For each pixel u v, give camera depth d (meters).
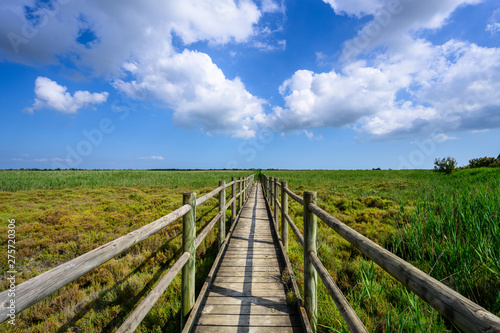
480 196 4.09
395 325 2.29
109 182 19.00
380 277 3.37
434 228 3.64
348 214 7.36
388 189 12.34
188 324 2.15
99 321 2.75
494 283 2.55
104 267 4.01
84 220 6.99
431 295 0.75
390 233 4.99
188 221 2.33
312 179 21.94
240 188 8.40
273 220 6.27
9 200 10.53
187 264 2.30
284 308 2.55
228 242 4.89
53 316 2.88
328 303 2.86
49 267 4.50
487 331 0.54
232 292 2.88
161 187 16.70
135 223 6.94
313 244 2.25
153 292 1.54
